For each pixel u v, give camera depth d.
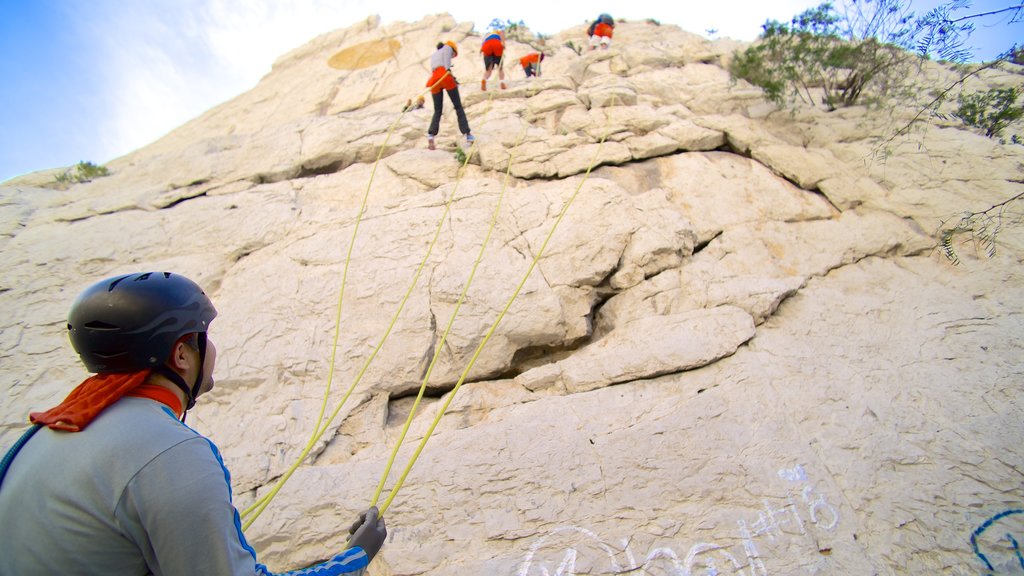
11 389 4.74
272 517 3.46
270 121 9.44
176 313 1.52
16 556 1.20
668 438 3.76
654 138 6.70
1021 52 5.37
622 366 4.33
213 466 1.37
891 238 5.46
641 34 10.94
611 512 3.38
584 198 5.66
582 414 4.00
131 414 1.36
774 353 4.39
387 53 10.98
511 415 4.09
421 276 5.07
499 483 3.54
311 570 1.58
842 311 4.79
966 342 4.38
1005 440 3.63
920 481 3.48
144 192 7.14
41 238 6.32
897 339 4.49
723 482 3.50
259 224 6.09
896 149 6.36
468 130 6.83
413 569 3.16
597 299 5.18
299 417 4.27
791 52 7.32
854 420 3.86
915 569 3.08
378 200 6.44
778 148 6.51
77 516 1.21
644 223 5.44
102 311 1.41
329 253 5.44
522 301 4.86
